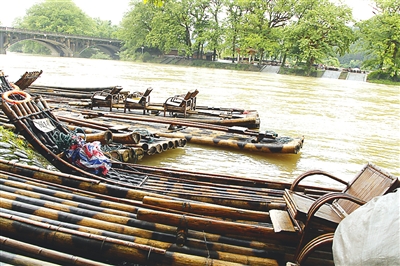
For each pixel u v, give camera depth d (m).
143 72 38.88
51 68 35.38
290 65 62.00
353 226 3.19
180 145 9.71
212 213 4.19
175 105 12.96
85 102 14.23
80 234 3.68
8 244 3.43
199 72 45.09
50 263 3.21
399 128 15.56
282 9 55.78
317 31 51.62
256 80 37.94
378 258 2.82
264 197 5.45
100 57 79.75
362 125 15.66
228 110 14.69
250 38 54.75
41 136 6.35
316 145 11.43
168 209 4.23
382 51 49.16
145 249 3.61
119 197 5.07
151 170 6.54
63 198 4.64
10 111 6.02
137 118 10.86
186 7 61.22
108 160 6.43
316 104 21.53
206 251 3.82
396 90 38.25
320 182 8.10
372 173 4.42
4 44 60.41
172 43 62.66
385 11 49.38
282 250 3.95
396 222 2.90
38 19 81.69
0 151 6.39
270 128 13.65
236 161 9.21
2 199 4.27
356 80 50.41
